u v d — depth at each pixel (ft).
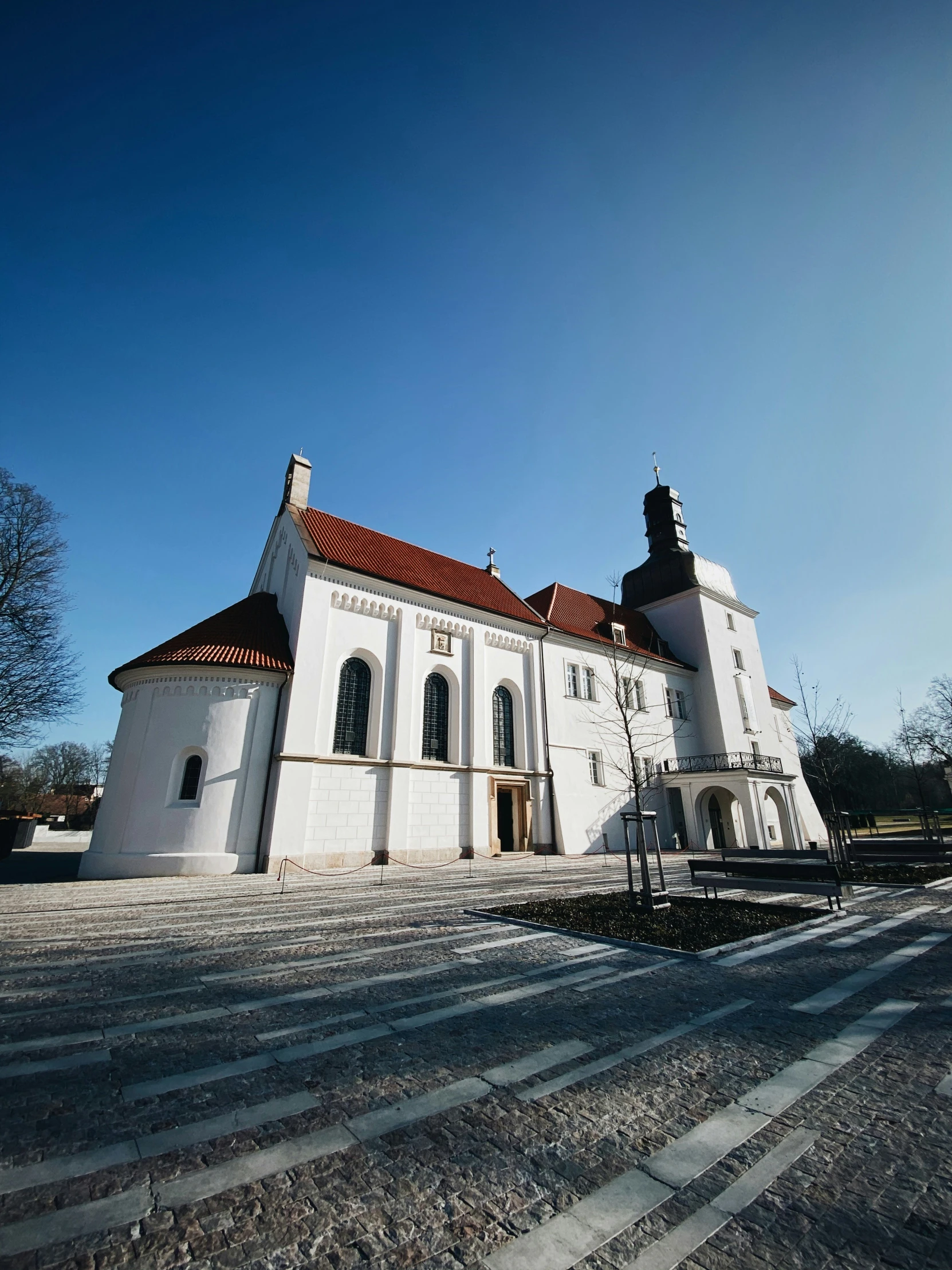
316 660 70.03
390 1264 7.69
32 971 22.18
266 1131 10.96
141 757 63.41
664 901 34.73
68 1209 8.74
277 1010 17.74
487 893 43.62
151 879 57.31
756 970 21.90
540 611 110.11
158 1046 15.05
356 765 70.03
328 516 90.02
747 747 123.65
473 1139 10.67
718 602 131.44
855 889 42.16
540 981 20.65
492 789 82.64
